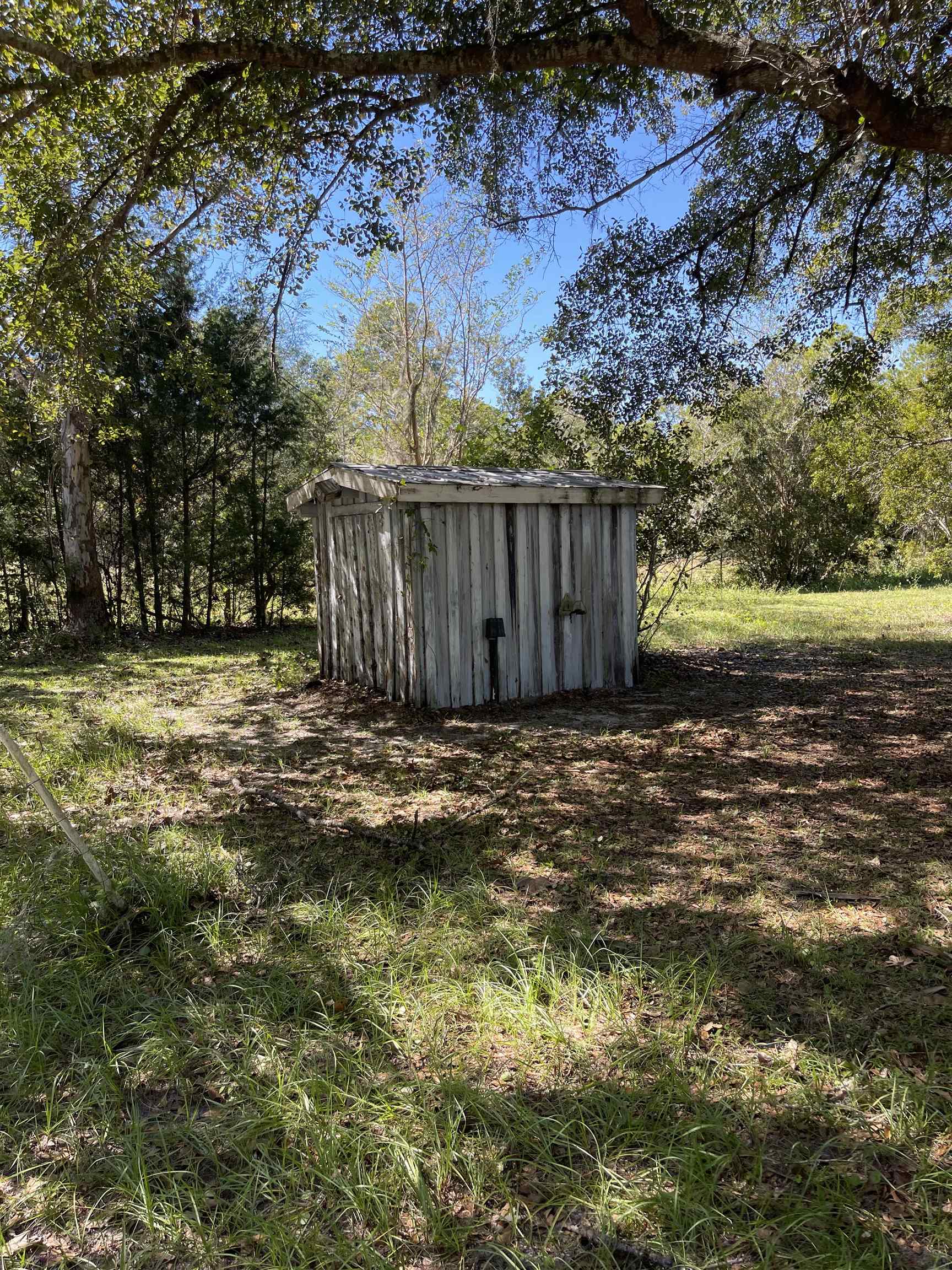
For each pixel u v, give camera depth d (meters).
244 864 3.92
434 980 2.86
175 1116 2.26
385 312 21.77
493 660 7.71
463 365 22.92
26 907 3.49
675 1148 2.02
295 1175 1.99
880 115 4.84
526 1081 2.32
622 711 7.46
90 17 5.62
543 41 5.20
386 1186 1.94
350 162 6.62
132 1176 2.00
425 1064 2.43
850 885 3.58
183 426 13.96
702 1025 2.57
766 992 2.74
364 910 3.41
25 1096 2.35
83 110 5.95
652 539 9.45
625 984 2.79
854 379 8.86
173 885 3.57
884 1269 1.69
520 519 7.77
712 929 3.21
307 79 5.52
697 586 22.39
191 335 13.68
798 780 5.18
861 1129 2.09
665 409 9.62
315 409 16.95
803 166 7.57
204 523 15.38
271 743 6.53
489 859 3.98
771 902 3.43
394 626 7.68
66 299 6.90
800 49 5.64
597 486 7.98
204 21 6.07
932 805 4.64
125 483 14.74
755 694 8.14
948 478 17.16
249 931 3.29
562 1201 1.88
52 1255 1.83
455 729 6.79
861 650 10.76
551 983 2.75
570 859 3.96
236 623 16.59
